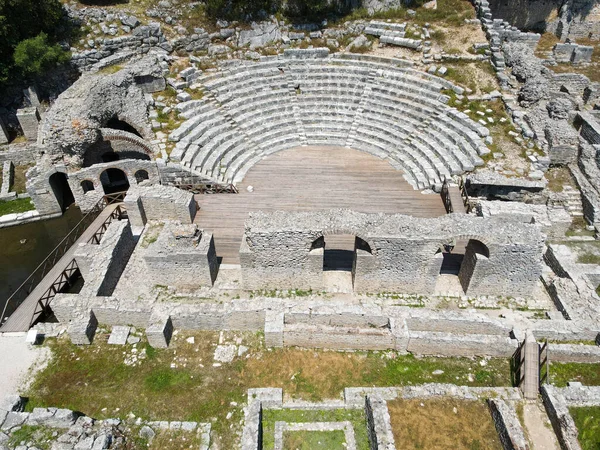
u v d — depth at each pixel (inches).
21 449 490.0
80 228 911.0
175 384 592.1
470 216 674.8
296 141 1106.1
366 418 547.2
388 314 636.1
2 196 993.5
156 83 1111.0
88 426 505.0
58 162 912.9
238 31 1252.5
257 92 1173.7
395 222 658.2
